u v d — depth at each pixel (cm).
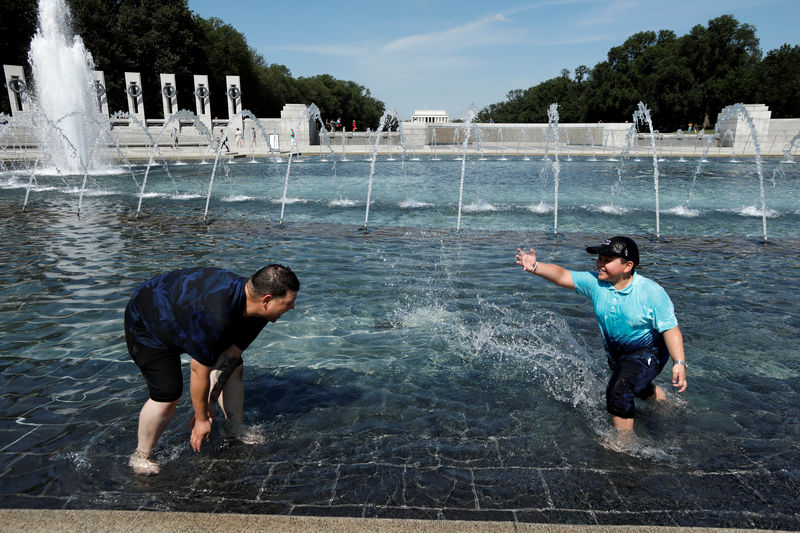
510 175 1991
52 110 2314
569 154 3008
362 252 769
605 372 402
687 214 1138
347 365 407
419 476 276
